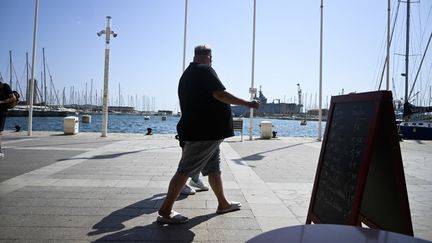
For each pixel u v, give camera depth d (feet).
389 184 9.84
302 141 60.59
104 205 17.16
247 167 30.27
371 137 9.21
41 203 17.24
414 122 89.76
